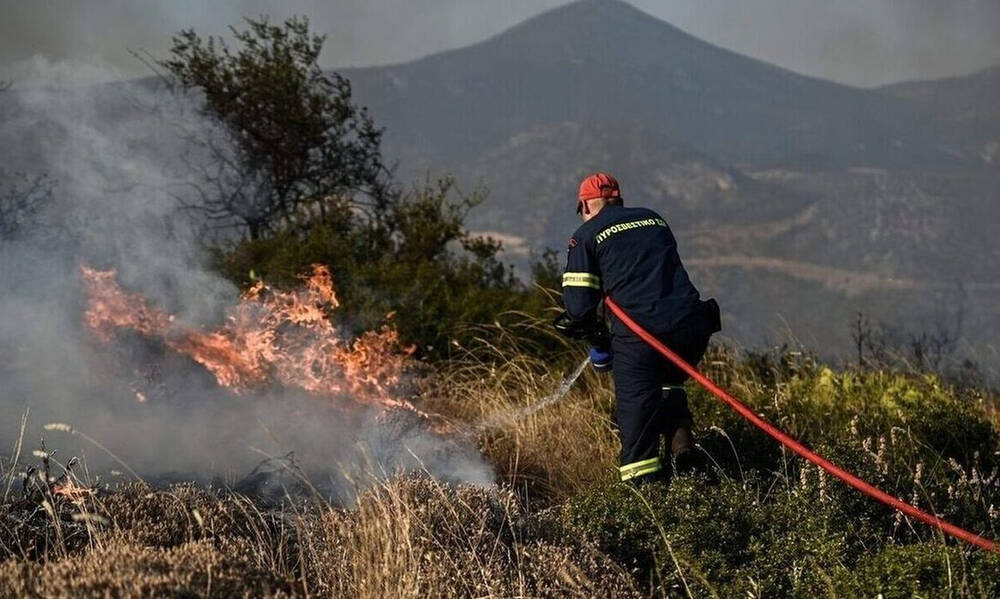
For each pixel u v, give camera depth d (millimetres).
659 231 8359
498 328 13211
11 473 7176
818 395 10781
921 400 10453
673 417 8211
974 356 14023
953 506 7438
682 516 6883
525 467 9281
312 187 20000
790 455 8633
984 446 9727
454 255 16734
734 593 6324
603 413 10531
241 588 5242
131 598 4852
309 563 6566
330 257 14469
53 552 6371
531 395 11047
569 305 8328
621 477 8055
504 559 6594
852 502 7148
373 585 5961
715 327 8352
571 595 6102
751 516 6914
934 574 5922
